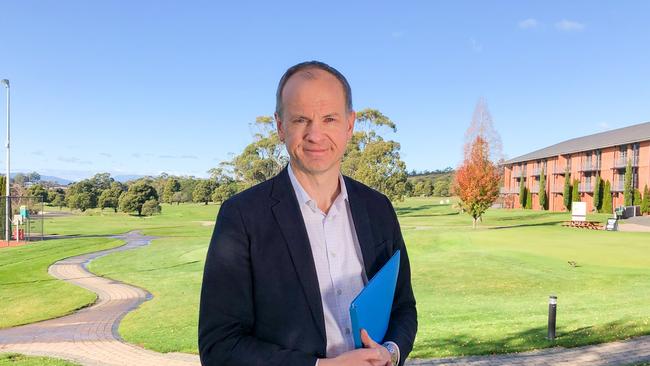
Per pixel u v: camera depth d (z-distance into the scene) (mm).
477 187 39531
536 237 24875
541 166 68375
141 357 7488
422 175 174875
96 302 14320
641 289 12148
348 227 1542
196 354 7504
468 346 6656
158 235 39250
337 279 1471
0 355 7801
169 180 110625
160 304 13172
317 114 1426
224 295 1388
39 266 21672
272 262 1394
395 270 1539
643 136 49281
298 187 1495
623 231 29547
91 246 29734
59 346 8641
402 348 1490
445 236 25703
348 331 1450
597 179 55344
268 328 1387
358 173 56844
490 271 15812
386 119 60094
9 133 34438
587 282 13711
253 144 63812
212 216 72500
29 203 46062
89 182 91438
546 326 7711
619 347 6281
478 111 46531
